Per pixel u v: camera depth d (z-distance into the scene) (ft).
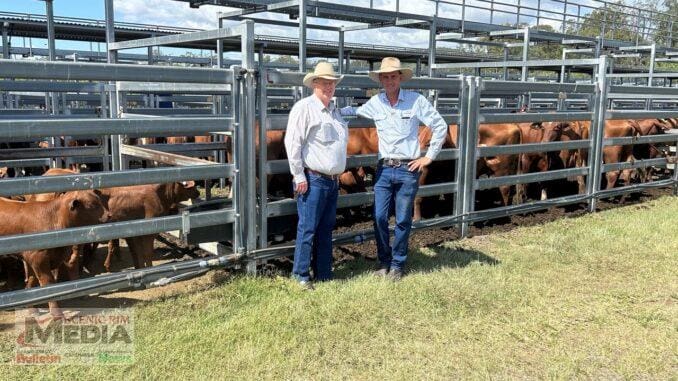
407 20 34.65
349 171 24.62
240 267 16.58
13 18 34.73
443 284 16.29
